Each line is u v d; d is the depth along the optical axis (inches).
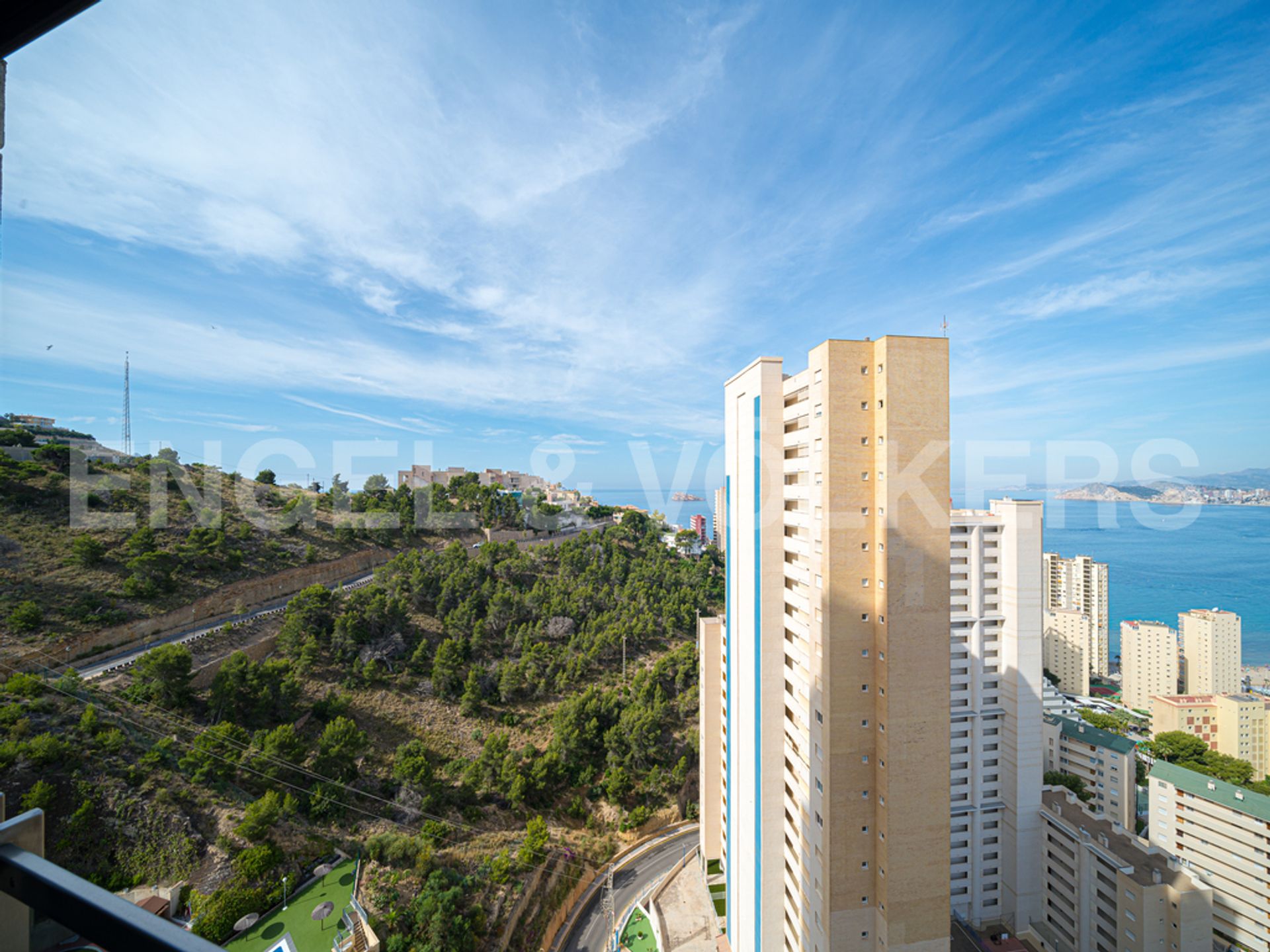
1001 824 1740.9
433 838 1647.4
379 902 1402.6
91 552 1839.3
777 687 1162.0
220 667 1717.5
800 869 1106.7
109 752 1387.8
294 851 1449.3
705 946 1571.1
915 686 925.8
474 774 1881.2
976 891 1747.0
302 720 1823.3
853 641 959.0
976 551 1722.4
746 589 1250.6
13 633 1576.0
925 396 924.6
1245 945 1558.8
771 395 1143.6
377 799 1711.4
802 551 1061.8
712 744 1766.7
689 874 1870.1
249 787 1517.0
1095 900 1528.1
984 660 1742.1
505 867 1627.7
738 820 1330.0
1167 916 1393.9
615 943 1652.3
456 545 2869.1
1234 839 1594.5
